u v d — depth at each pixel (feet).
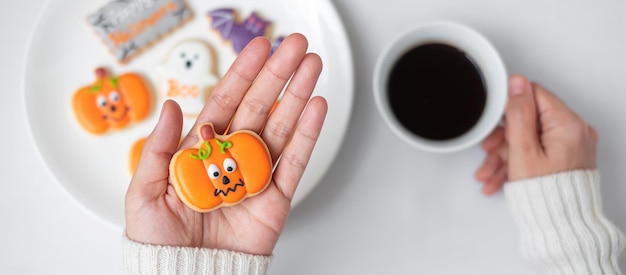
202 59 2.00
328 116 1.94
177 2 2.03
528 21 2.03
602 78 2.03
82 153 1.97
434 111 1.87
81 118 1.96
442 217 1.99
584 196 1.80
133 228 1.61
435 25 1.82
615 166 2.02
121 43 2.01
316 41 1.98
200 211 1.61
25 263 1.97
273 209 1.69
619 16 2.03
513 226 1.99
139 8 2.02
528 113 1.83
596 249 1.75
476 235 1.99
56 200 1.99
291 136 1.75
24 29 2.04
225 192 1.62
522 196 1.83
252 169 1.63
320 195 1.99
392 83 1.87
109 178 1.96
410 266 1.98
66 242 1.98
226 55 2.03
